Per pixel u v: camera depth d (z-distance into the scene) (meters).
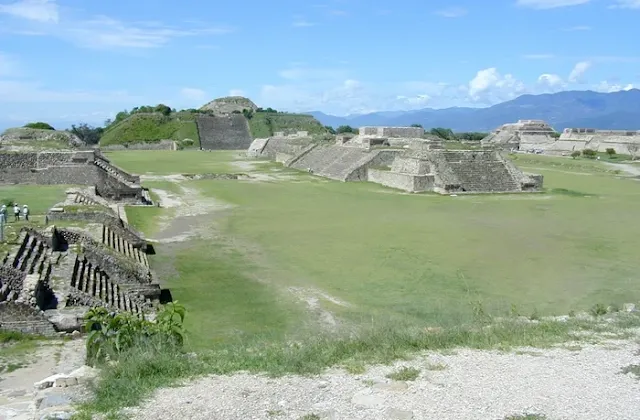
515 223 41.50
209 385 11.24
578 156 107.56
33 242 23.92
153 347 13.30
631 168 88.12
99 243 26.25
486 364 12.27
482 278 26.92
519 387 10.86
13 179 51.50
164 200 51.50
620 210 47.88
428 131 136.00
